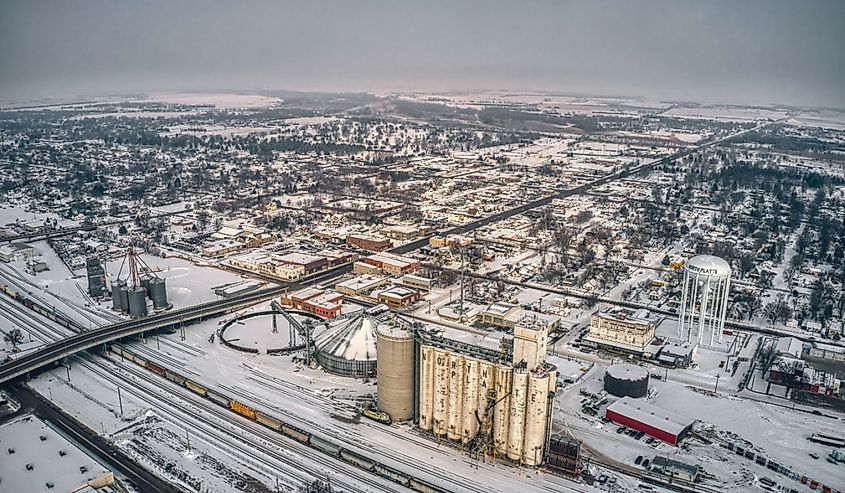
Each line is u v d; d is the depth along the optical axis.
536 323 193.12
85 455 194.00
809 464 196.75
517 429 192.88
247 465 193.50
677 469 188.62
